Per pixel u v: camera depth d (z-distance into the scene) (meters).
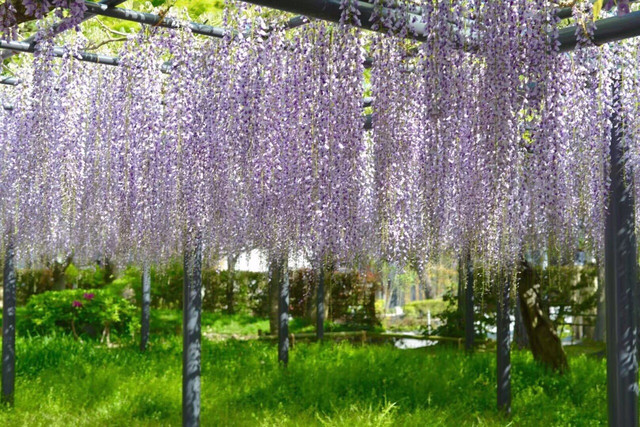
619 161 3.76
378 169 3.25
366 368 7.28
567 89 3.16
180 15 3.96
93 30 5.07
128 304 12.06
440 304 14.68
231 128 3.87
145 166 4.49
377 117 3.21
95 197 5.21
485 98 2.84
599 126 3.45
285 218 3.81
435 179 3.14
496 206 3.13
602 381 7.05
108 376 7.09
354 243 3.68
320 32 3.31
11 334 6.40
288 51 3.77
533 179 2.96
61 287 15.16
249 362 8.23
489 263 3.73
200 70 4.11
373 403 6.16
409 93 3.16
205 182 4.03
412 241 3.80
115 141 4.82
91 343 9.92
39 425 5.61
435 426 5.18
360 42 3.15
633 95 3.48
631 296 3.95
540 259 4.62
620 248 3.92
